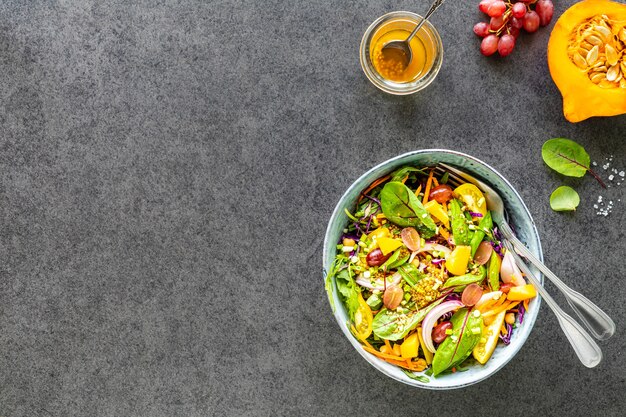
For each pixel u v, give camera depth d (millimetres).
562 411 1312
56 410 1344
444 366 1105
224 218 1313
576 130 1298
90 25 1304
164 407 1333
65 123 1316
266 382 1322
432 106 1296
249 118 1305
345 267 1148
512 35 1271
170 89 1308
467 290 1110
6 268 1337
